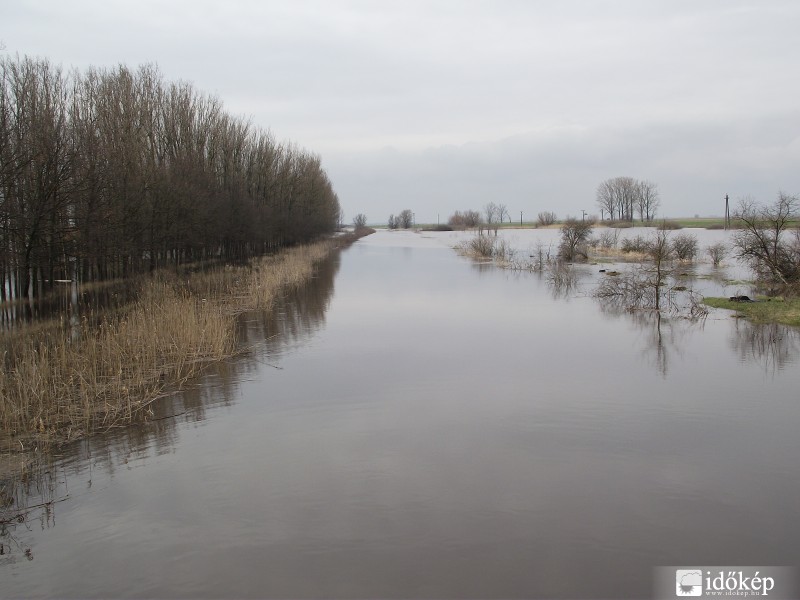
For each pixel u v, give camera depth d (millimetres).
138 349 15133
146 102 33281
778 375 14102
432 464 9422
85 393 11578
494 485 8688
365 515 7855
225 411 11906
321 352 16766
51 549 7148
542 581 6469
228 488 8641
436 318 22328
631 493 8430
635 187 114250
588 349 17031
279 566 6762
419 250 69312
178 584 6469
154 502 8250
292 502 8219
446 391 13133
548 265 43875
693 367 14914
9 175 18375
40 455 9766
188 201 30922
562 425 11047
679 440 10305
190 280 28766
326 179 90812
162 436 10633
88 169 22656
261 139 51438
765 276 26406
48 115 22109
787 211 24594
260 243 49219
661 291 27562
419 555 6949
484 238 58719
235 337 17891
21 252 21047
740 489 8516
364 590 6332
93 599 6246
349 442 10320
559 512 7914
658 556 6926
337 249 70688
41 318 20828
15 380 11922
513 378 14094
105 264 28500
